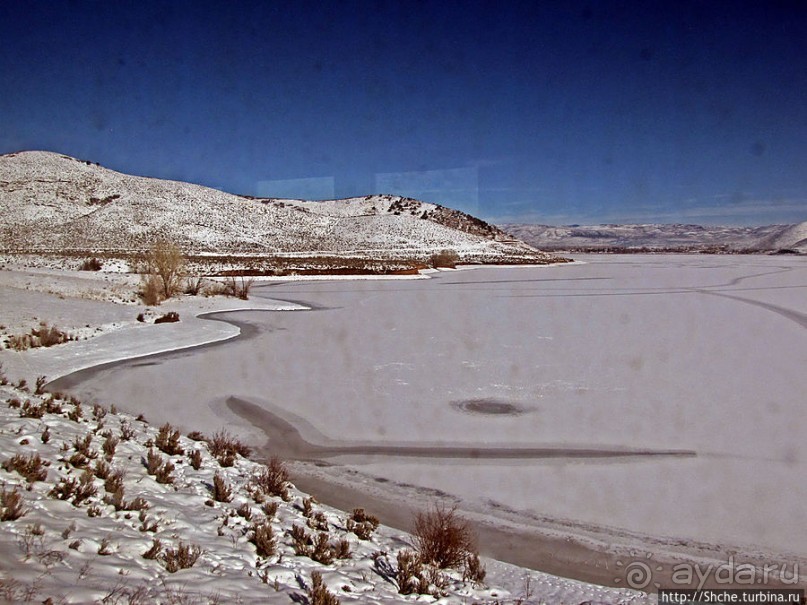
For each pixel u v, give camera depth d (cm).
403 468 847
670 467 842
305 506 671
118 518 532
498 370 1449
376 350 1708
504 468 843
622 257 11556
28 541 429
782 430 999
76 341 1667
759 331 2088
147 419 1030
